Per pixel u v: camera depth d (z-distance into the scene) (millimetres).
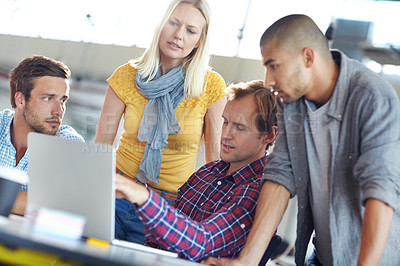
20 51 5684
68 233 1081
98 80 5348
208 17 2201
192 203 1751
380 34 3264
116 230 1959
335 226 1536
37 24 5578
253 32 4234
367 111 1444
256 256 1505
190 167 2227
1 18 5691
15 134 2125
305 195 1651
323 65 1529
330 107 1527
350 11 3332
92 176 1281
